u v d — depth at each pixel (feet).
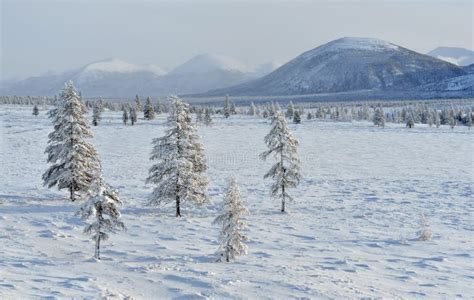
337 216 118.32
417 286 61.98
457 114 548.31
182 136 114.01
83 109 126.93
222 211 73.41
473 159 256.52
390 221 111.86
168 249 82.23
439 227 104.88
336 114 558.56
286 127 124.57
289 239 92.12
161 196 112.88
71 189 126.31
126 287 57.77
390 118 593.01
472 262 75.87
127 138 329.93
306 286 58.70
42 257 73.82
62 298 50.83
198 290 57.00
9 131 350.23
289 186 124.77
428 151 290.35
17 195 135.54
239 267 69.00
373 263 74.08
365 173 205.98
